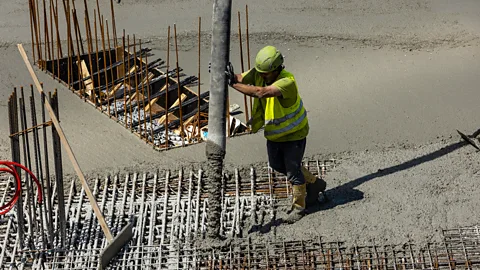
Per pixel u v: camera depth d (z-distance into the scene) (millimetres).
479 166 7266
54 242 6562
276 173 7312
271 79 5988
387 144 7691
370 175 7227
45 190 7105
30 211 6320
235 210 6840
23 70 9344
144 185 7129
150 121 8125
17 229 6676
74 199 7062
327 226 6582
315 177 6664
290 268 6250
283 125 6070
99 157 7578
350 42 10000
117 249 6312
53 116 6055
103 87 9016
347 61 9500
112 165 7441
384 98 8578
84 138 7922
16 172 6070
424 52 9672
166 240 6578
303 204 6617
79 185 7211
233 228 6633
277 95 5820
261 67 5844
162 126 8367
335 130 7961
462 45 9812
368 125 8031
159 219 6824
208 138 6102
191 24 10633
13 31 10445
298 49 9844
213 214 6359
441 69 9203
